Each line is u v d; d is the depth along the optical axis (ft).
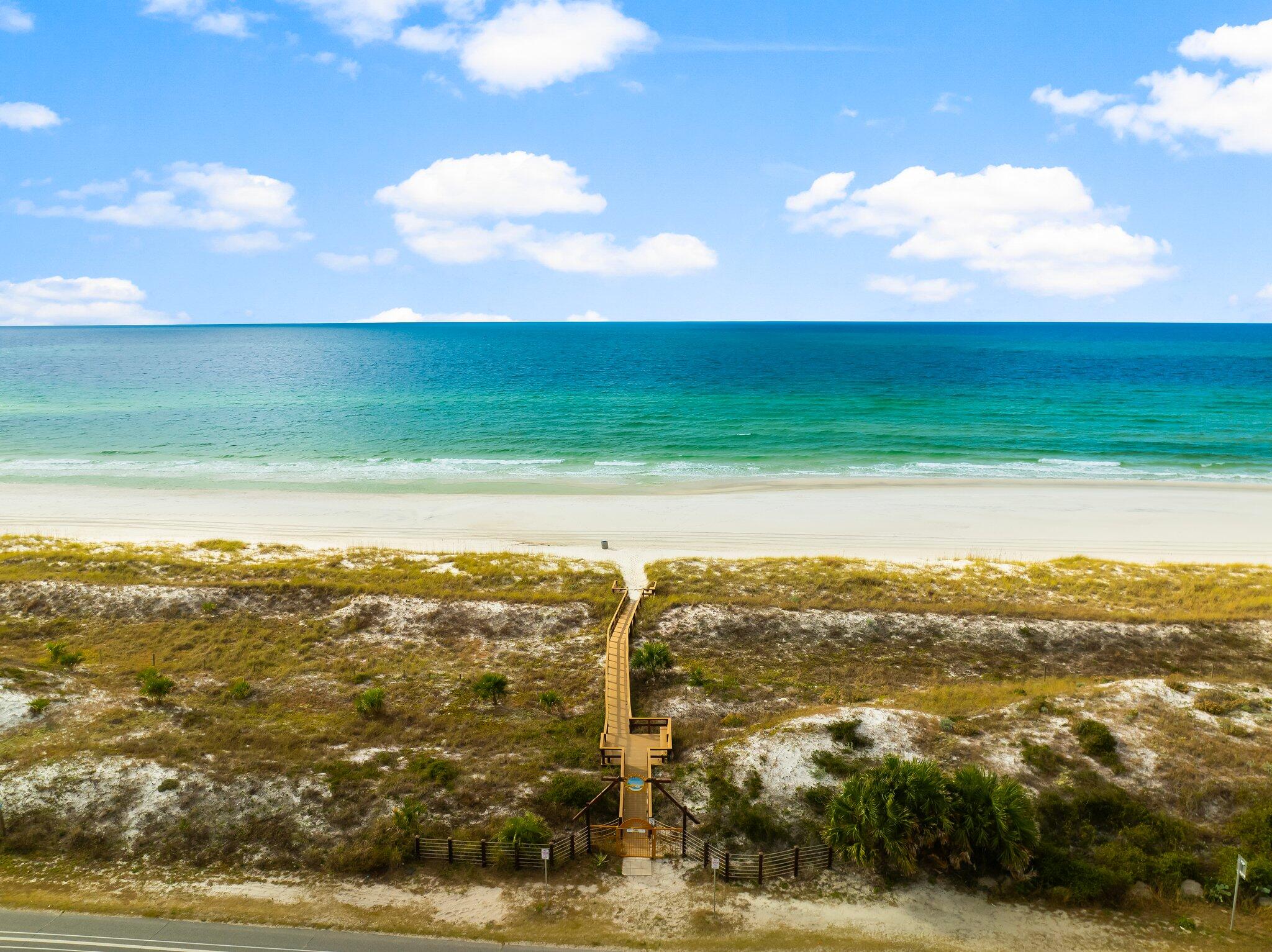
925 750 96.58
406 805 86.89
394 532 193.16
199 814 86.17
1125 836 82.99
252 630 137.18
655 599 146.20
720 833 86.33
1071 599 150.71
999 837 78.84
